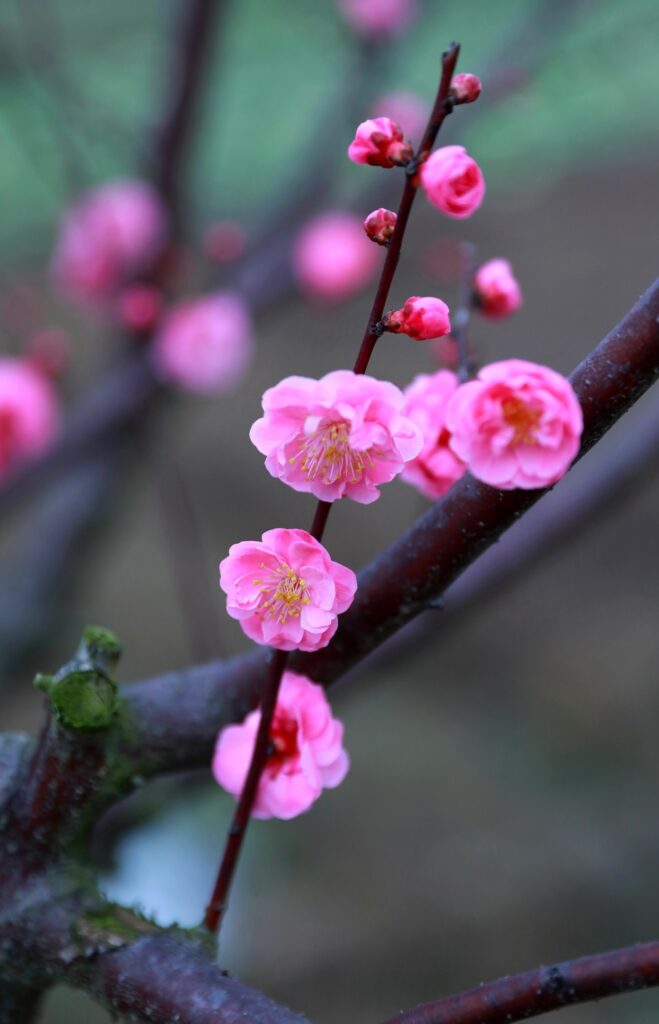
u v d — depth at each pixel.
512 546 0.97
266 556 0.63
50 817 0.69
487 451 0.62
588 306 2.52
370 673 0.98
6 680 1.54
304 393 0.61
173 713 0.69
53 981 0.69
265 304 1.38
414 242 1.45
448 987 1.78
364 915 1.87
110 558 2.38
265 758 0.66
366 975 1.79
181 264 1.31
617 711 2.21
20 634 1.53
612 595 2.39
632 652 2.30
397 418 0.61
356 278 1.34
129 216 1.28
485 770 2.12
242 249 1.37
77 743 0.68
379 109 1.22
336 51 1.43
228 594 0.63
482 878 1.91
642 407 1.69
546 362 2.44
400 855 1.96
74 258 1.31
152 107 1.54
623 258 2.59
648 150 2.57
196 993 0.66
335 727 0.66
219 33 1.27
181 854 1.77
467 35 1.64
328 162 1.43
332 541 2.38
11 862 0.69
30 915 0.69
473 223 2.64
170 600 2.35
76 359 2.03
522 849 1.96
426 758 2.14
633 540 2.45
